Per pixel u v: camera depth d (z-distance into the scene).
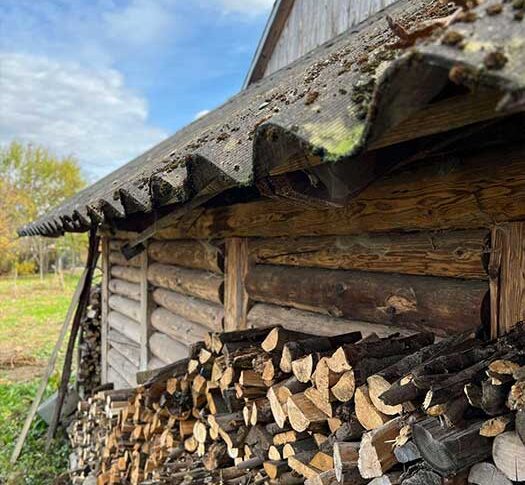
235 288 2.69
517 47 0.54
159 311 4.09
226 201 2.40
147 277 4.19
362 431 1.35
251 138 1.26
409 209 1.64
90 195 3.78
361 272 1.91
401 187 1.66
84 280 5.54
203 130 2.80
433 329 1.57
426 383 1.08
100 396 3.94
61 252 21.64
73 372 7.98
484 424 1.01
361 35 2.88
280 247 2.35
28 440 5.54
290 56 5.35
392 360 1.39
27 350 10.00
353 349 1.39
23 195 21.50
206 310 3.09
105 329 5.65
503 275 1.36
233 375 1.88
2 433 5.69
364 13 4.08
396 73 0.60
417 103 0.63
